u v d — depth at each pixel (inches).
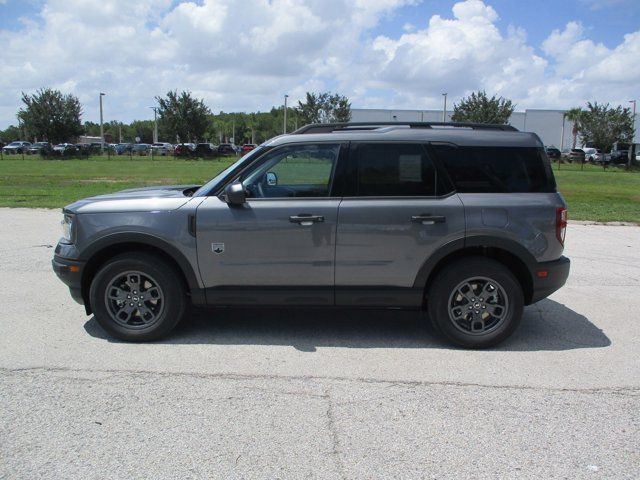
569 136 2935.5
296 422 139.6
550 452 127.6
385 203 188.9
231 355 183.9
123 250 198.4
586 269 321.7
